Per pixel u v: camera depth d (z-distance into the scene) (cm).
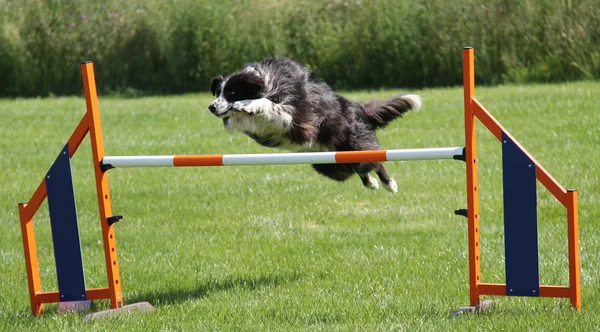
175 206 1191
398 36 2453
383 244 942
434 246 915
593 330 602
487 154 1384
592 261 809
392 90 2344
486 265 826
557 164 1250
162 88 2675
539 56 2305
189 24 2636
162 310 730
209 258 924
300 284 801
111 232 726
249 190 1260
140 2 2731
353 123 895
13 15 2719
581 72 2220
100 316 713
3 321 722
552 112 1659
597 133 1438
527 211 634
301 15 2594
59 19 2712
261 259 909
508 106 1758
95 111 712
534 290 644
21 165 1492
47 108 2167
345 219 1083
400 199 1165
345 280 808
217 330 657
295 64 874
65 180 716
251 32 2609
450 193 1173
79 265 725
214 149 1559
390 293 750
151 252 959
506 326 622
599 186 1115
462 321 641
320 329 645
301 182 1298
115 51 2688
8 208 1213
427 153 657
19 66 2667
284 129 821
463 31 2381
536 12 2319
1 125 1895
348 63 2509
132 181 1349
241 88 816
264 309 714
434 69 2428
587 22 2261
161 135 1727
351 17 2545
